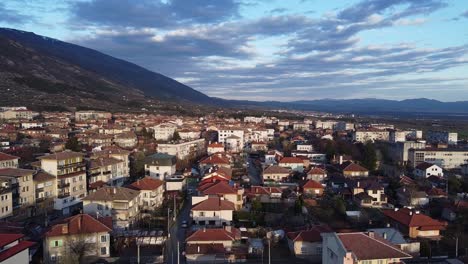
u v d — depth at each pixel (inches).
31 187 3722.9
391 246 2320.4
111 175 4933.6
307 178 5418.3
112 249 2933.1
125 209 3440.0
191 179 5383.9
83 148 7106.3
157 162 5383.9
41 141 7657.5
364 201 4414.4
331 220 3836.1
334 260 2384.4
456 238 3080.7
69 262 2559.1
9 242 2297.0
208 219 3528.5
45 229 2915.8
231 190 4015.8
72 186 4158.5
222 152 7568.9
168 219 3531.0
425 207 4301.2
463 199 4411.9
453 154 7460.6
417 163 7426.2
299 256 2952.8
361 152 7790.4
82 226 2792.8
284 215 3855.8
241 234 3240.7
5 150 5871.1
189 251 2827.3
